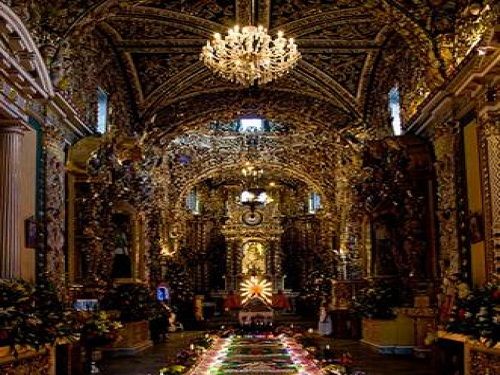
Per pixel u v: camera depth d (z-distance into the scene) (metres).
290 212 37.47
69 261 14.70
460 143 12.66
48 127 13.04
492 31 9.41
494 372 8.74
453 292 12.21
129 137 17.58
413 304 15.40
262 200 36.88
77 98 14.95
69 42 13.52
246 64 12.68
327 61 18.59
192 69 18.92
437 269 14.69
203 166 30.27
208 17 15.73
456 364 10.87
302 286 35.50
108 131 16.56
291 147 28.75
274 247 36.53
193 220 36.41
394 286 16.28
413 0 13.08
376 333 16.62
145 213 19.89
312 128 21.14
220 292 36.25
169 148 27.89
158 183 25.31
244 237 36.44
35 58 11.25
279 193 37.62
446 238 13.39
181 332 25.95
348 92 19.64
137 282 18.12
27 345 8.62
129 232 18.41
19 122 11.45
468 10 11.81
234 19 15.77
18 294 9.41
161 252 26.36
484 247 11.41
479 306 9.51
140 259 18.86
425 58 13.52
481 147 11.31
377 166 16.20
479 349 9.30
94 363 13.09
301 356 15.28
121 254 18.20
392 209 16.50
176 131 20.77
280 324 28.33
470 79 11.19
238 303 35.22
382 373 12.06
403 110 16.64
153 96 19.67
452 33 13.30
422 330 14.74
